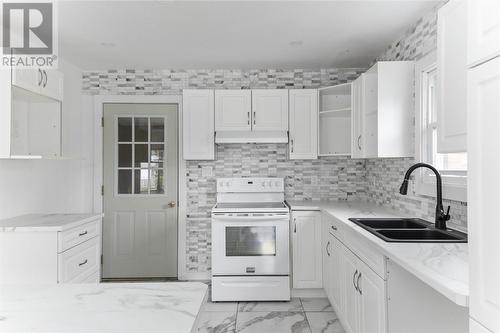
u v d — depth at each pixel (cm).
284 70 355
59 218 244
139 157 356
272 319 262
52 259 213
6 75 210
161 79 355
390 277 156
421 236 195
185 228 355
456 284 106
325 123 343
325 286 292
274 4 213
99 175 353
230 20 237
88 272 250
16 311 90
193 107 332
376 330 167
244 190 350
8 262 213
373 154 258
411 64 237
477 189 88
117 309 92
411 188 248
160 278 357
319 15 229
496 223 81
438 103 159
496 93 82
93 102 354
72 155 336
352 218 236
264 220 296
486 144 85
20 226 214
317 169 357
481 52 87
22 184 263
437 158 222
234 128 332
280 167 358
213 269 296
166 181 356
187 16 230
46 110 258
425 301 152
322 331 243
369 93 260
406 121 238
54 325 82
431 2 210
